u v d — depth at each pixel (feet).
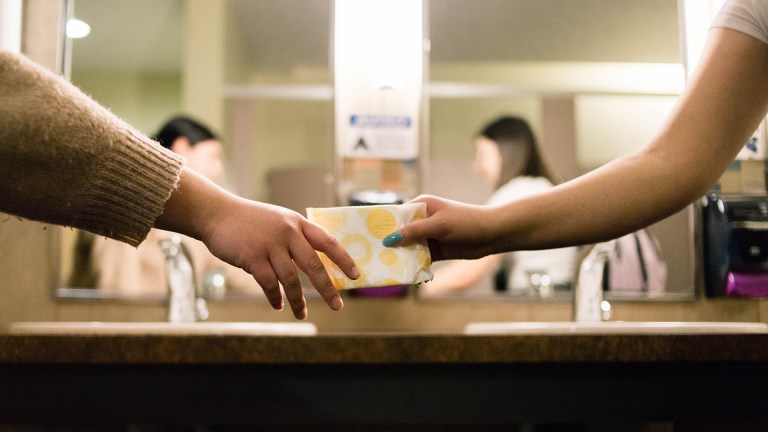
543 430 4.14
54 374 2.96
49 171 2.49
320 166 6.20
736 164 6.16
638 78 6.48
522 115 6.36
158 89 6.42
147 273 5.93
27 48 6.11
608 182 3.16
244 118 6.32
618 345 2.94
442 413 2.97
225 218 2.82
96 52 6.39
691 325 4.85
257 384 2.97
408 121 6.22
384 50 6.29
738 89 3.15
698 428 3.43
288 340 2.92
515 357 2.93
